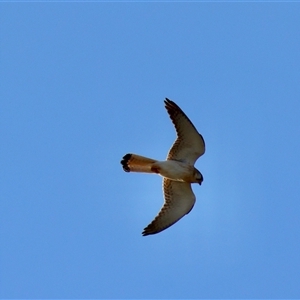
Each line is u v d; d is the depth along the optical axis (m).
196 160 18.67
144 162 18.34
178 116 18.23
